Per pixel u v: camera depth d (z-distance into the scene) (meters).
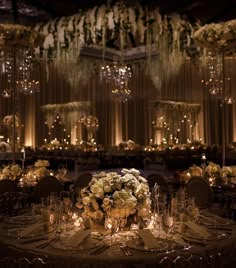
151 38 8.60
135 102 17.12
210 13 11.27
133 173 3.21
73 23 7.46
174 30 7.75
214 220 3.15
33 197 4.84
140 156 13.84
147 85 16.89
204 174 5.72
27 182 5.55
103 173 3.19
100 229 2.92
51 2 10.90
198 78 15.56
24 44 6.21
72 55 8.63
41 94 15.64
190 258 2.38
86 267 2.36
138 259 2.35
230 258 2.68
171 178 6.00
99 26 7.29
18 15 11.52
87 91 17.05
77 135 16.23
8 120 11.78
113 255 2.39
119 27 7.50
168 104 15.47
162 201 3.26
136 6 7.34
